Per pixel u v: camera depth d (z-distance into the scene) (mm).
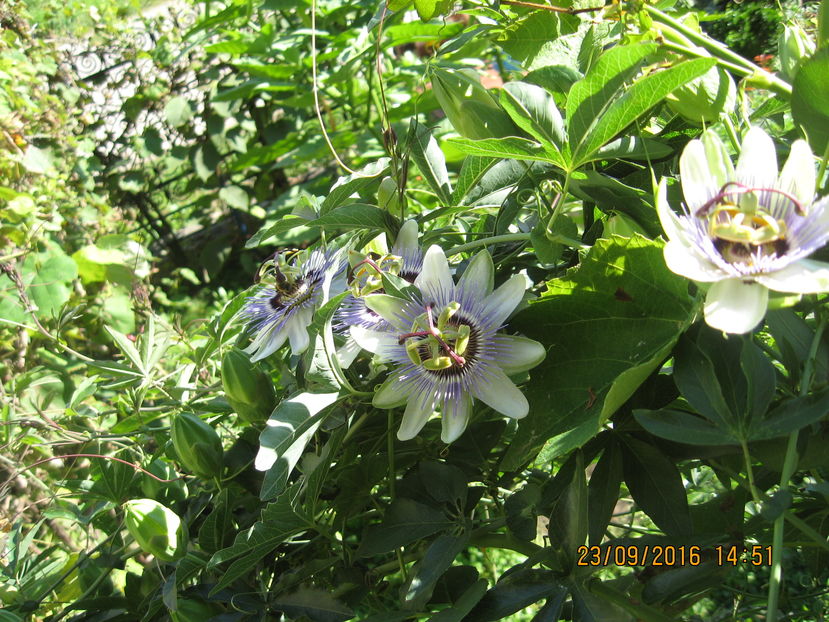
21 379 667
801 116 295
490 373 305
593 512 309
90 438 460
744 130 331
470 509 347
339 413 352
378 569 385
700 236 252
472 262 320
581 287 293
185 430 373
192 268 1874
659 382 306
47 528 599
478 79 369
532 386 304
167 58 1678
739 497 354
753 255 250
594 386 293
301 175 1832
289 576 358
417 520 341
